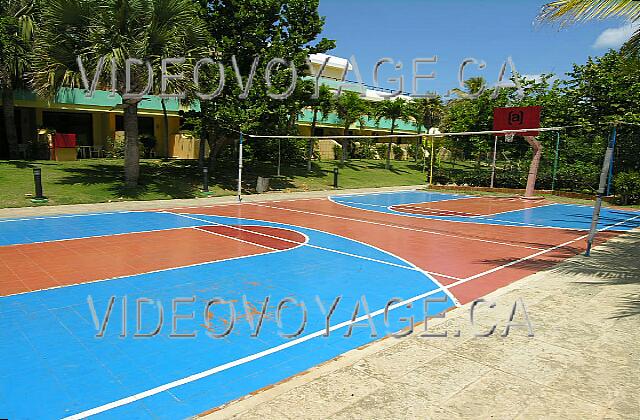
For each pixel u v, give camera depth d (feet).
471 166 95.96
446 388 12.30
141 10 47.29
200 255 29.94
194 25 53.88
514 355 14.51
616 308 19.31
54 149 73.51
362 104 94.79
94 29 46.78
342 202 63.67
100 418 11.48
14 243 31.76
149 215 45.80
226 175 75.00
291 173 85.81
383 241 37.06
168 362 14.67
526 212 58.44
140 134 92.12
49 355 14.99
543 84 89.86
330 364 13.96
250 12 63.10
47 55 47.88
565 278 24.76
